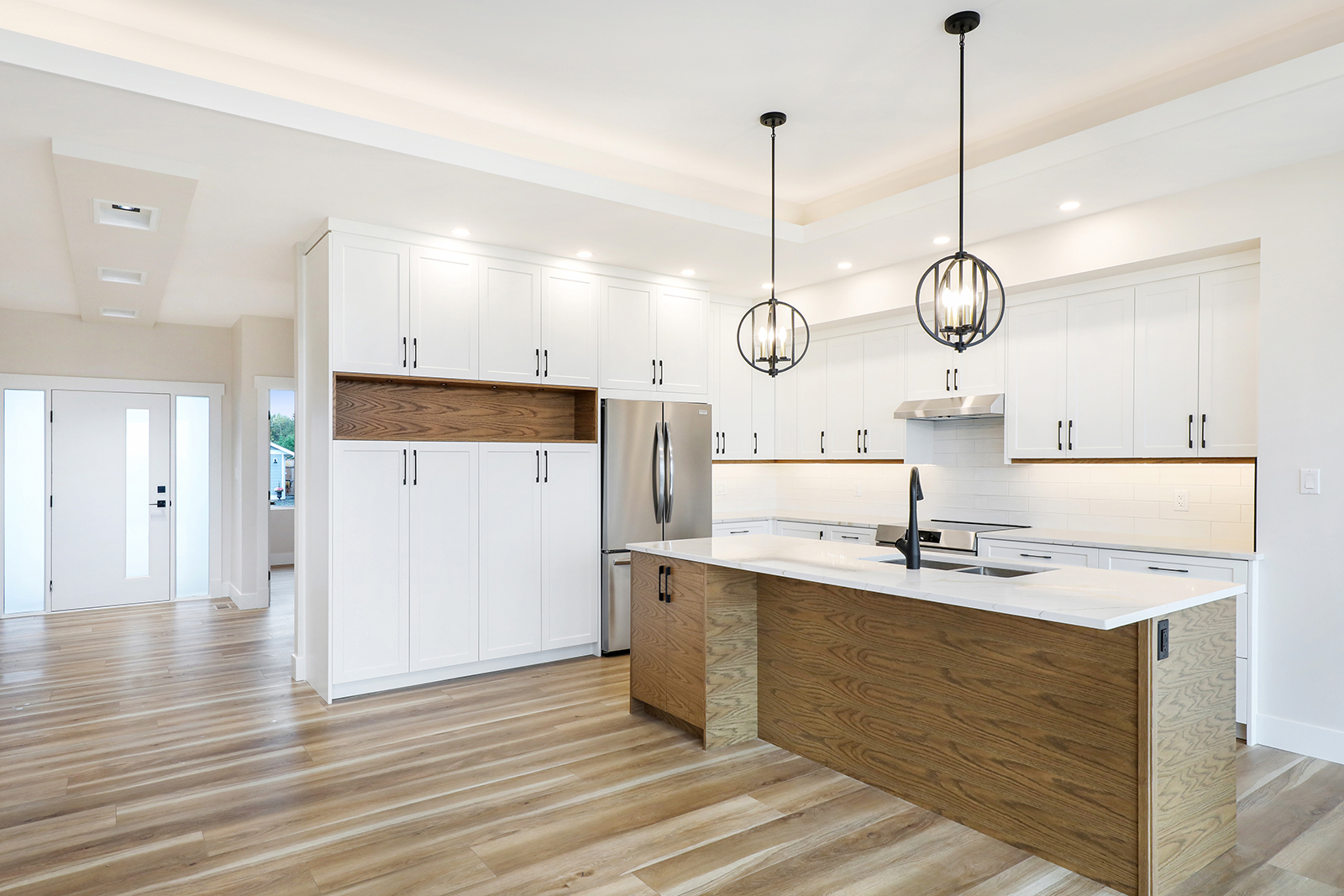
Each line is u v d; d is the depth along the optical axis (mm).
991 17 2766
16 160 3225
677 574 3578
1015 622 2539
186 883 2318
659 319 5367
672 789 2971
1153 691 2197
